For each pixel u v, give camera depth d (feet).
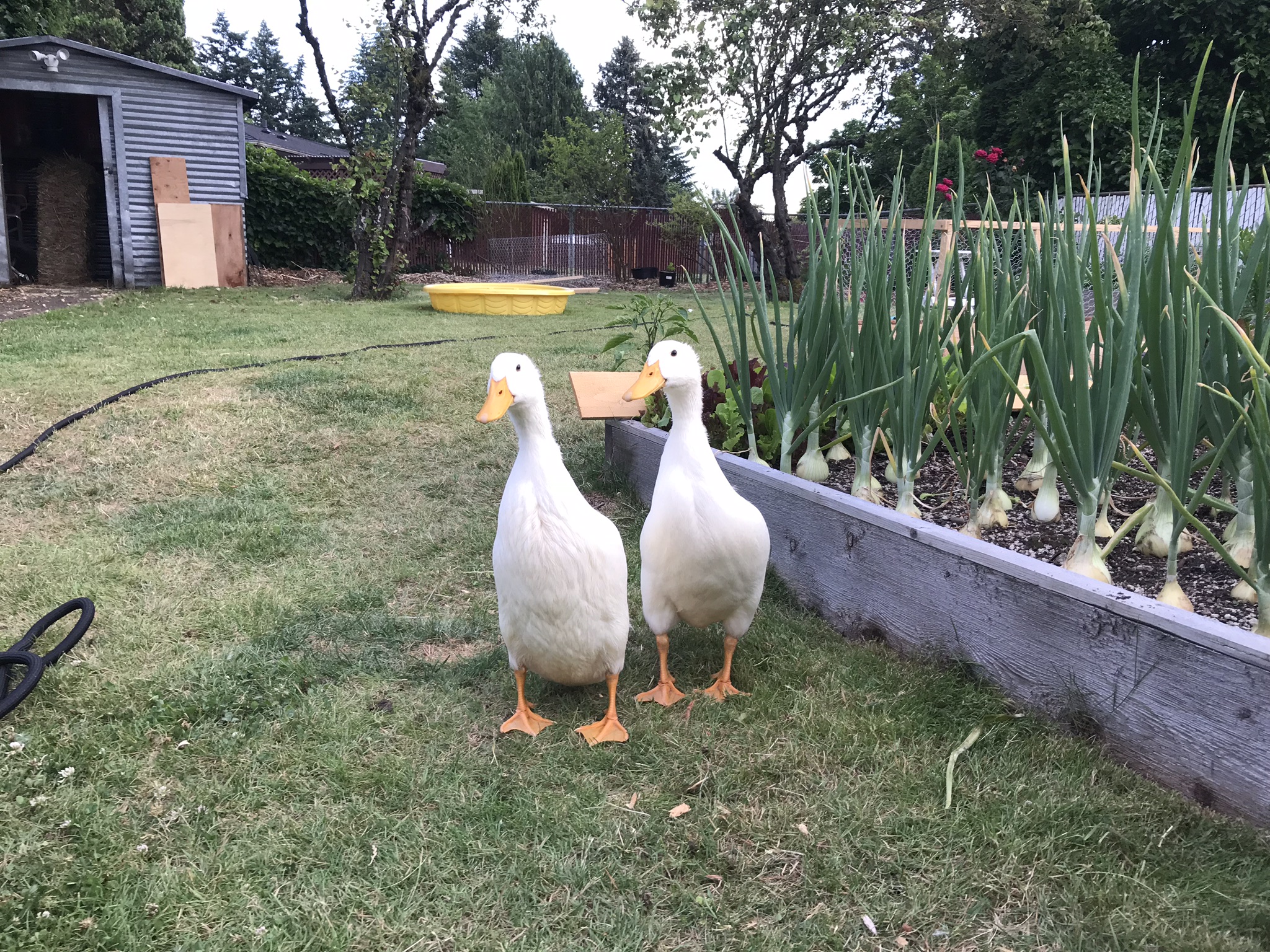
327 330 22.79
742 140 39.81
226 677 6.14
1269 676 4.31
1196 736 4.68
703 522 5.62
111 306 26.99
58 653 6.28
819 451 8.79
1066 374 5.96
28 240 38.27
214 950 3.92
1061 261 6.48
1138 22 37.42
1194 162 5.80
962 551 5.93
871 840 4.63
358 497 10.16
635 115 126.52
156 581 7.80
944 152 32.14
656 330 11.35
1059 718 5.43
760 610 7.49
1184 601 5.55
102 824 4.66
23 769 5.04
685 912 4.18
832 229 7.61
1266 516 4.87
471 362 17.72
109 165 33.37
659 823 4.78
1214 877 4.23
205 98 34.55
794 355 8.69
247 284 36.70
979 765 5.18
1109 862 4.41
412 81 31.48
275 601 7.47
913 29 35.60
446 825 4.73
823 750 5.41
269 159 44.09
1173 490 5.45
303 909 4.15
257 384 14.75
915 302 7.13
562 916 4.14
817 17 34.91
